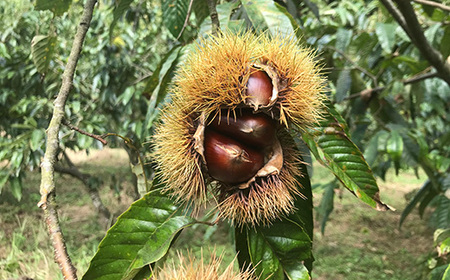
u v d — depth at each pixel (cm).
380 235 131
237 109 19
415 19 33
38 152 80
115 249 18
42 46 29
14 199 143
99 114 92
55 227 16
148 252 19
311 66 20
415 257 113
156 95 25
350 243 125
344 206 159
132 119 87
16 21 81
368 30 52
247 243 21
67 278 15
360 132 55
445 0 49
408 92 57
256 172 19
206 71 19
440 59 37
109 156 230
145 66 91
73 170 117
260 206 19
